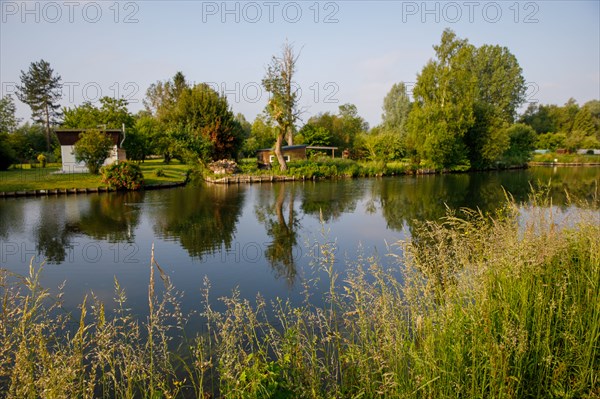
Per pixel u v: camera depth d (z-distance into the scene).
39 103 58.12
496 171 43.91
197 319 5.80
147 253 9.95
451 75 41.75
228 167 35.00
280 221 14.34
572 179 30.08
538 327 2.83
